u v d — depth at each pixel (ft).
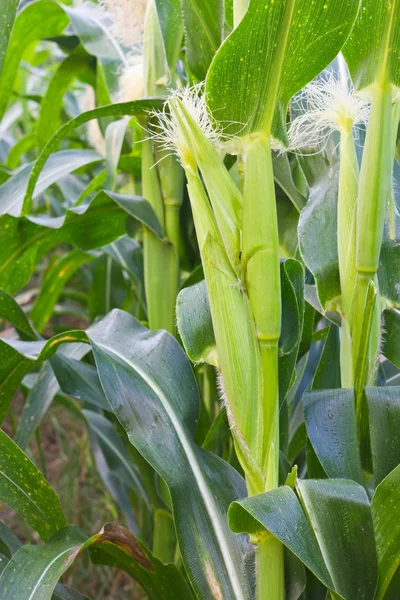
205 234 3.09
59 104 6.34
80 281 9.23
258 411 3.10
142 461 4.55
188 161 3.12
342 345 3.41
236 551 3.36
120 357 3.65
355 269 3.30
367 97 3.22
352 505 3.13
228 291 3.08
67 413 9.62
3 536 4.14
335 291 3.40
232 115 3.04
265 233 3.06
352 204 3.32
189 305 3.27
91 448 6.27
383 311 3.47
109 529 3.48
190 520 3.39
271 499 3.01
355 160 3.35
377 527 3.13
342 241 3.34
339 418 3.34
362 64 3.16
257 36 2.91
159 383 3.59
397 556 3.12
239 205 3.10
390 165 3.21
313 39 2.94
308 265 3.39
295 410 4.37
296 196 3.94
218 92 3.01
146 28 4.32
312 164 3.59
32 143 7.36
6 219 4.53
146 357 3.67
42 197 9.00
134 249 5.31
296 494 3.17
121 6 4.44
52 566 3.33
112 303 6.45
